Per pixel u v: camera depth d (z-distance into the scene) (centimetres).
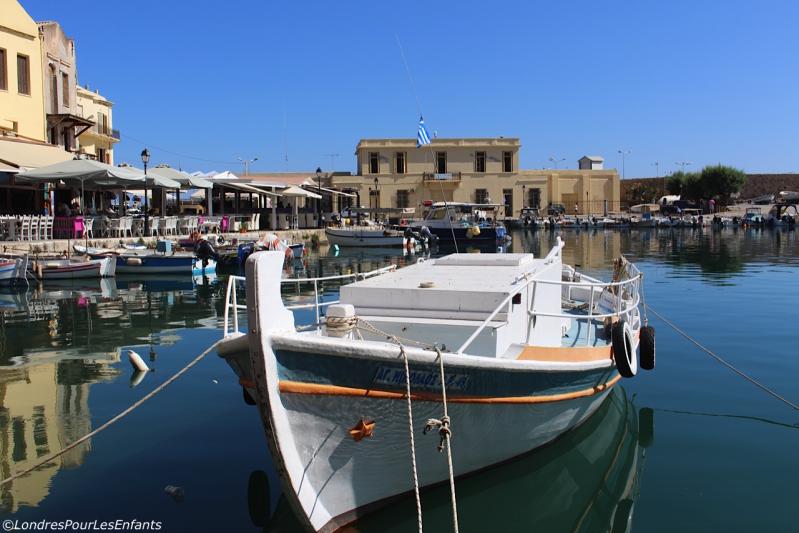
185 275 2498
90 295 2031
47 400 939
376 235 4400
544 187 7950
